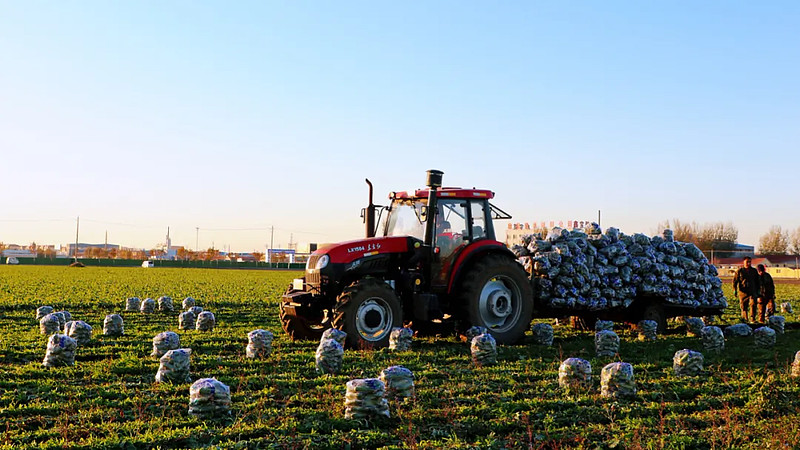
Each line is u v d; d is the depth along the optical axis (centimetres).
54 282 3512
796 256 9112
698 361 916
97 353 1091
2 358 1043
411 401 750
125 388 812
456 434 640
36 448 580
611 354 1084
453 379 873
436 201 1169
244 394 783
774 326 1473
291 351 1105
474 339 1003
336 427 660
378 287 1102
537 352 1106
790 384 825
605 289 1327
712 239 8969
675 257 1417
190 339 1245
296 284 1205
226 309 1950
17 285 3155
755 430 644
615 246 1367
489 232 1237
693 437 627
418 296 1136
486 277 1169
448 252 1184
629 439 616
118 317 1350
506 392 791
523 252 1362
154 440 605
